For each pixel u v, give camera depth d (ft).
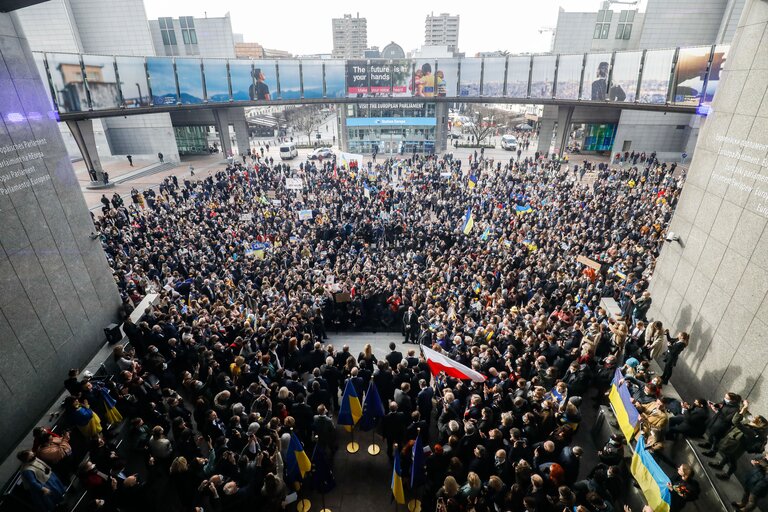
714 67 99.50
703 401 25.55
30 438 29.12
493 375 30.76
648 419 24.43
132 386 28.94
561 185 96.17
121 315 44.09
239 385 30.94
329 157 168.14
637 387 28.14
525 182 107.04
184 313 42.75
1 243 29.94
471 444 24.76
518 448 23.82
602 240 62.90
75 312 37.19
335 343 45.78
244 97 149.28
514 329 38.40
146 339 35.73
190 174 142.72
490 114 278.05
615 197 84.74
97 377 33.50
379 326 49.78
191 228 72.08
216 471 23.49
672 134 151.84
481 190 99.81
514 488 20.95
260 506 22.33
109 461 23.40
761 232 28.35
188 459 24.52
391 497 25.91
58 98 104.63
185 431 24.97
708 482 23.21
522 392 28.14
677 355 31.35
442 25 575.38
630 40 165.89
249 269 58.49
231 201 94.89
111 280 43.47
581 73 130.11
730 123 33.04
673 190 81.76
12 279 30.63
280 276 55.26
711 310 32.89
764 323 27.17
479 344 35.99
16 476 24.52
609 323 39.24
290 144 178.09
